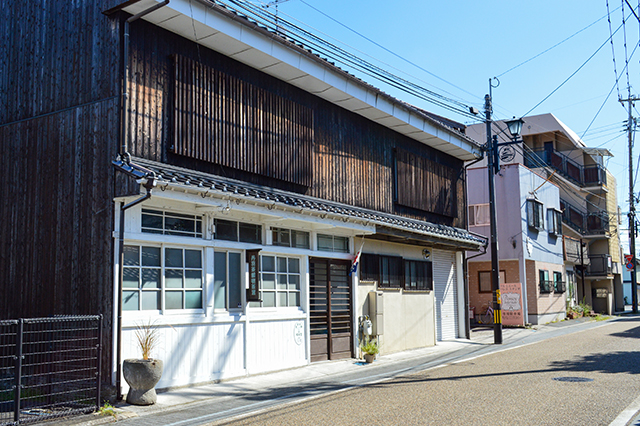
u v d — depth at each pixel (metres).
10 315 9.79
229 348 10.73
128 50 9.36
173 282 9.84
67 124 9.75
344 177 14.67
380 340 15.52
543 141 38.59
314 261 13.50
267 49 11.25
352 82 13.84
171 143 9.88
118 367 8.58
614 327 24.88
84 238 9.15
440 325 19.33
